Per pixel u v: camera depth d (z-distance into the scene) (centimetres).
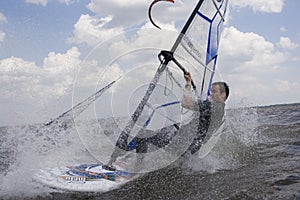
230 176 430
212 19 555
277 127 855
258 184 386
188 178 426
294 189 361
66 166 458
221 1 577
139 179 426
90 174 436
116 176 433
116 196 370
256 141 649
